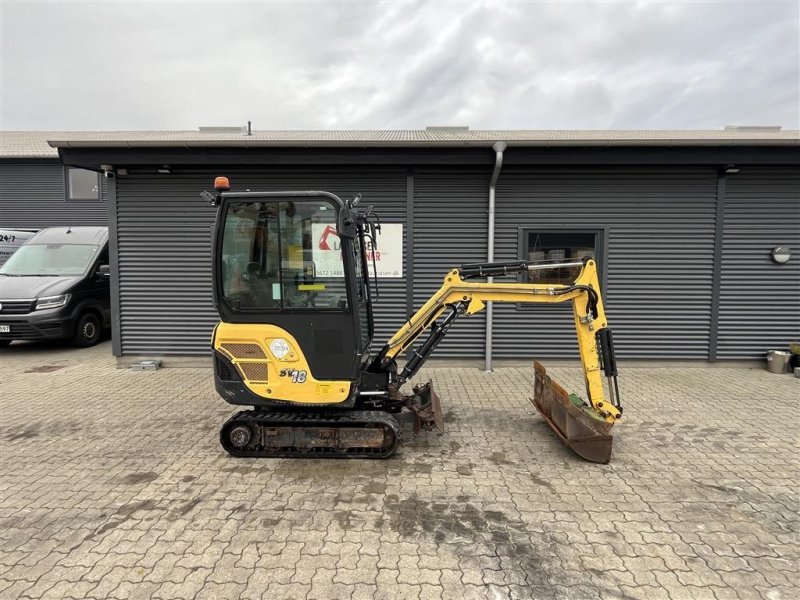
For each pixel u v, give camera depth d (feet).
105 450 13.88
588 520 10.16
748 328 23.59
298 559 8.85
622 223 23.22
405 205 23.27
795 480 11.98
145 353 24.22
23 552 9.07
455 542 9.37
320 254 12.70
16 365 24.75
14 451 13.82
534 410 17.43
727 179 22.93
